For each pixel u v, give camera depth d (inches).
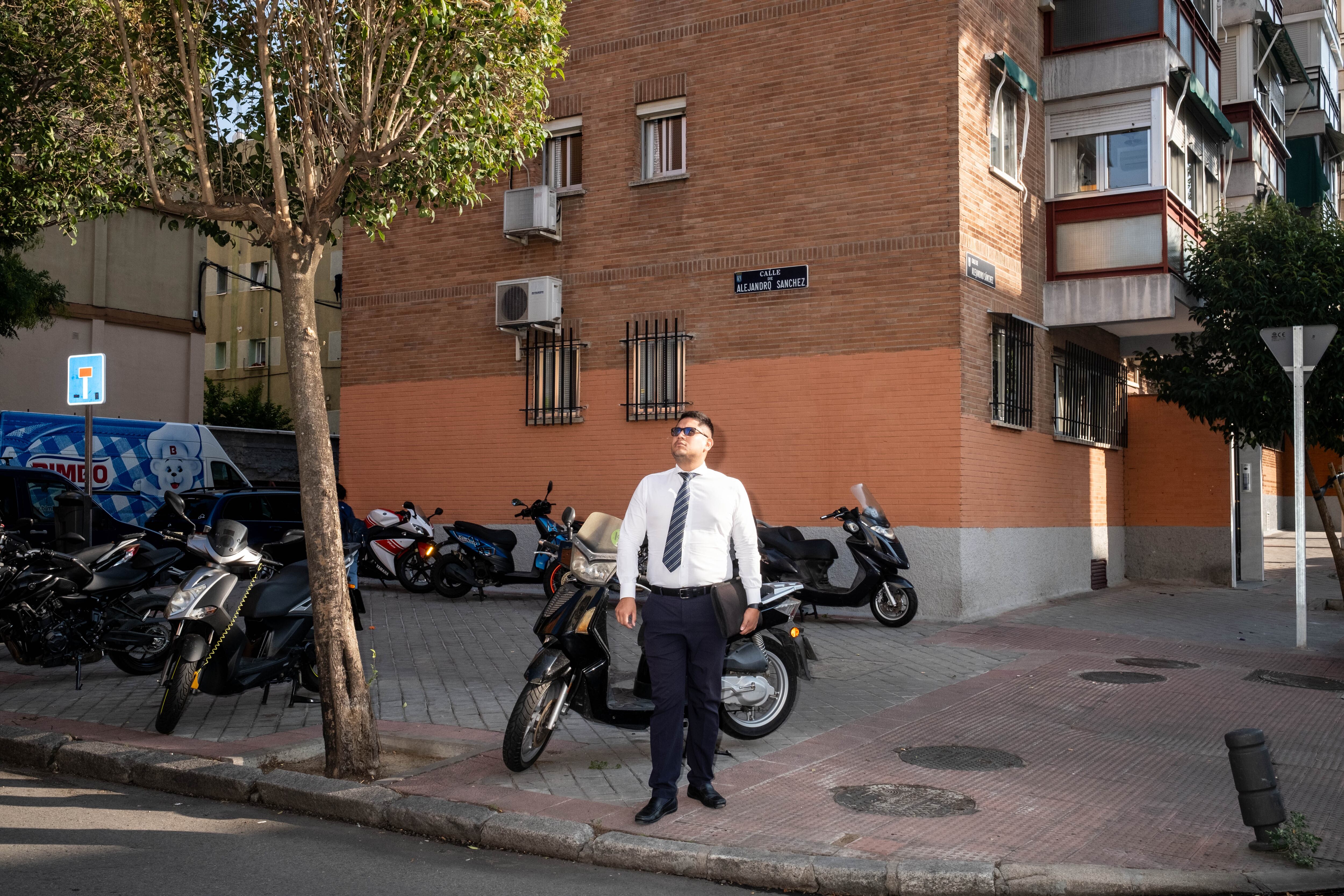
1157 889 175.3
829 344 541.3
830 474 536.4
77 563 345.1
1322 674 368.8
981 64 540.4
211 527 340.2
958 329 510.9
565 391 625.0
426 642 430.3
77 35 371.2
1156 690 339.0
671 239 590.6
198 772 239.0
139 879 180.4
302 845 201.6
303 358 252.1
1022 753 261.3
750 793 224.1
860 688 341.4
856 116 541.3
